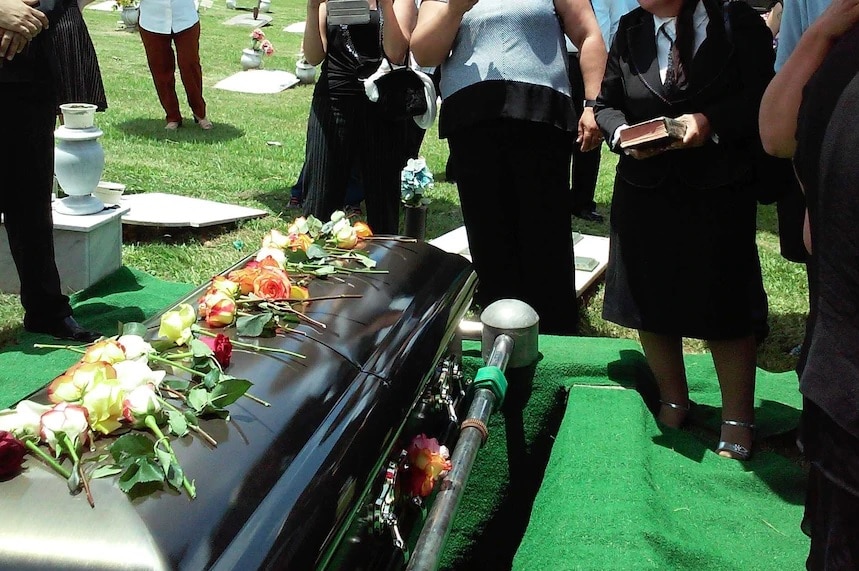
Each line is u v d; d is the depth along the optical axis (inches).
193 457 46.7
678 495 94.6
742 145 97.7
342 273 79.6
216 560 40.9
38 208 133.3
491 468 110.1
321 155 150.7
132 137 323.9
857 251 50.8
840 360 52.3
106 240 169.6
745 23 95.4
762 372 138.3
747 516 93.8
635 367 115.3
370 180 154.6
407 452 71.7
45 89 126.9
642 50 101.7
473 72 129.2
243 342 61.6
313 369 59.9
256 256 81.4
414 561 59.6
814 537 58.9
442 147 359.9
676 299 103.5
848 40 53.3
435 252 91.4
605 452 92.6
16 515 40.8
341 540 50.8
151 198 226.1
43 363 132.2
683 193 100.3
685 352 154.3
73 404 46.9
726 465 104.5
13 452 42.8
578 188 245.4
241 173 283.0
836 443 53.6
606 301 110.8
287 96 470.0
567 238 138.9
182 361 56.6
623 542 75.6
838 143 51.3
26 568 38.8
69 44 162.7
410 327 73.0
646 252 103.8
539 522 82.7
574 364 112.5
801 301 185.9
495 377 88.9
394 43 141.2
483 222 136.9
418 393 67.5
